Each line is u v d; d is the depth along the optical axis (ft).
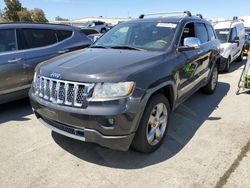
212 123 15.52
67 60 12.35
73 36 21.04
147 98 10.84
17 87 17.34
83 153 12.10
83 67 11.03
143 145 11.44
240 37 38.96
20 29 17.83
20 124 15.34
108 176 10.48
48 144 12.91
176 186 9.86
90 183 10.06
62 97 10.70
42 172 10.72
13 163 11.34
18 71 17.15
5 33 17.06
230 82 26.50
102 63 11.43
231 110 17.79
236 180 10.16
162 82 11.85
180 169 10.89
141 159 11.64
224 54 30.60
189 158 11.71
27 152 12.22
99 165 11.20
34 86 12.41
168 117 12.98
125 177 10.41
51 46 19.24
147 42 14.47
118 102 10.04
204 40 18.85
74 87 10.36
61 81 10.69
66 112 10.45
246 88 21.53
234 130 14.52
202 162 11.37
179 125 15.20
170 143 13.05
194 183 10.01
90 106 10.09
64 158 11.71
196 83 17.11
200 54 16.88
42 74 11.72
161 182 10.09
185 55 14.49
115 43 15.38
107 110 9.95
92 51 14.10
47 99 11.28
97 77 10.18
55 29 19.98
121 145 10.52
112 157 11.78
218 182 10.05
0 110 17.79
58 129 11.28
